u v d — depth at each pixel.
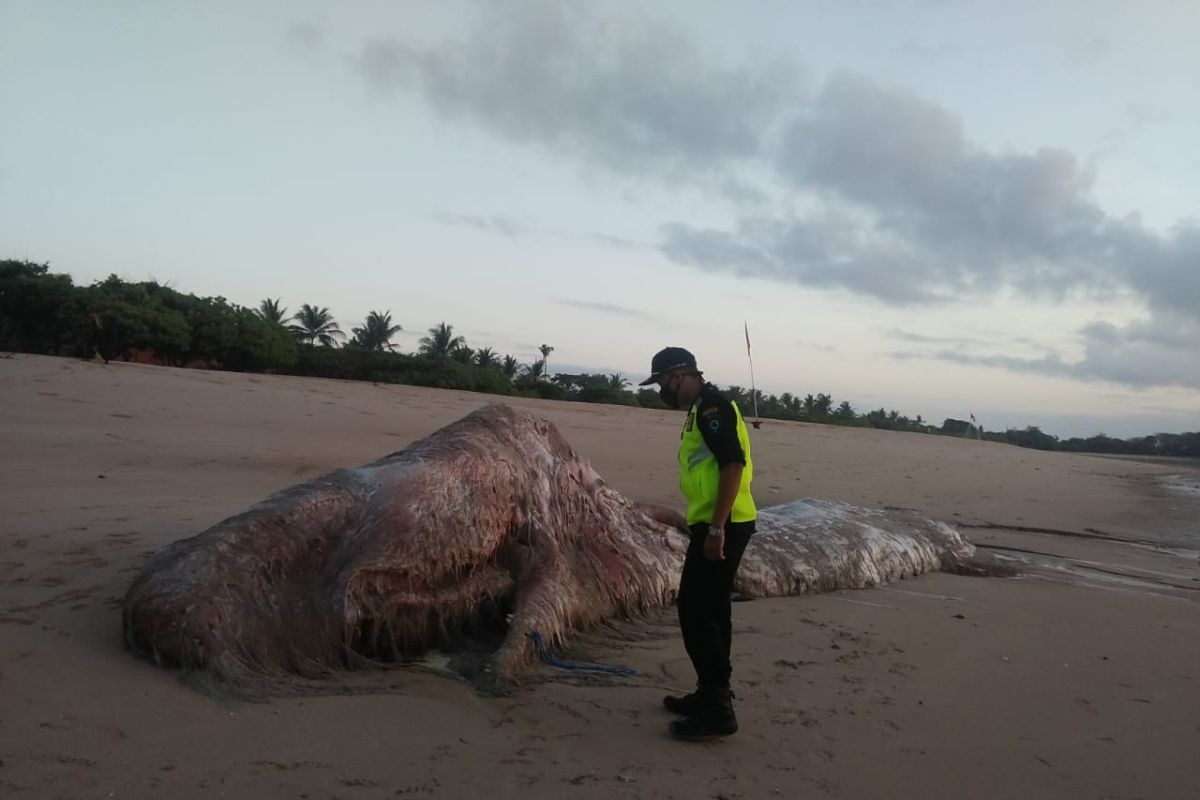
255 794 2.93
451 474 5.27
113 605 4.56
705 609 4.03
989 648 6.05
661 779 3.44
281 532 4.42
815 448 23.58
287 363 34.16
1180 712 4.90
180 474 9.55
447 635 5.02
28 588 4.72
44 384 14.83
